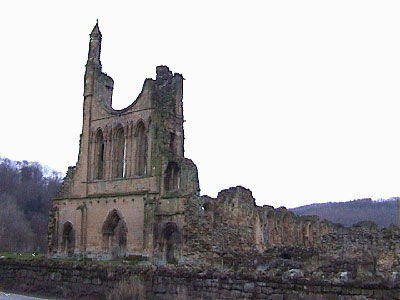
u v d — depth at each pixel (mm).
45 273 37938
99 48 66438
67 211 63750
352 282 24391
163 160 56312
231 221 56531
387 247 44219
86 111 64500
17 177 170125
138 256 54656
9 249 120312
